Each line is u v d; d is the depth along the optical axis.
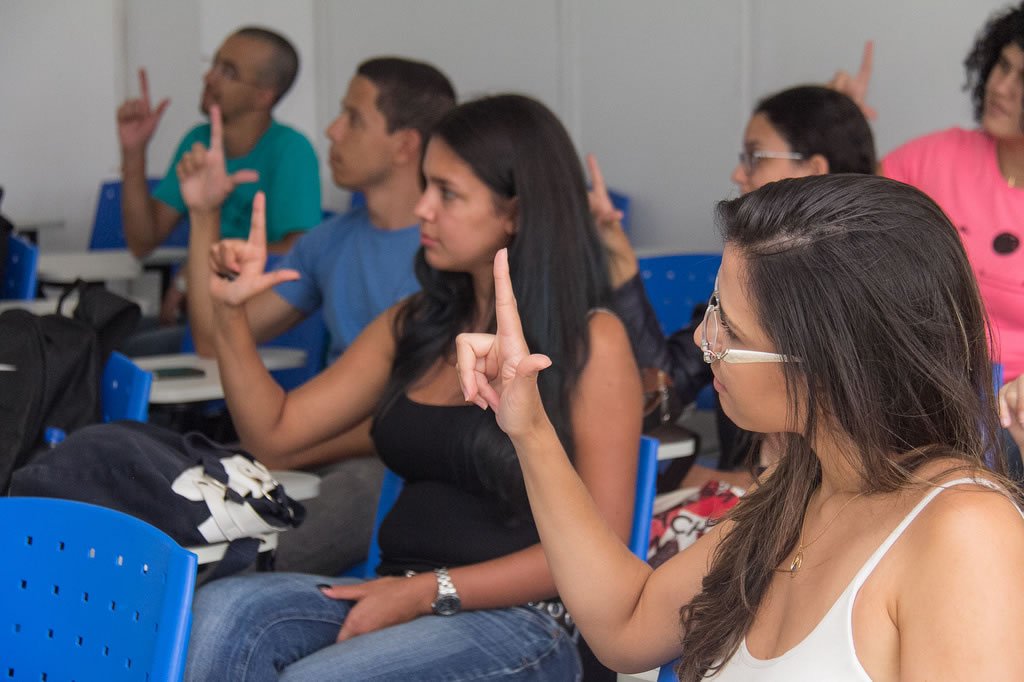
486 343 1.36
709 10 4.88
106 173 6.57
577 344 1.89
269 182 4.46
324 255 3.02
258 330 3.05
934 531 0.97
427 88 2.92
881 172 3.00
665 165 5.12
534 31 5.57
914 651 0.95
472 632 1.79
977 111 2.85
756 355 1.05
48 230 6.62
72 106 6.54
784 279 1.02
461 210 1.97
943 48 4.20
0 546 1.50
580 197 1.96
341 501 2.48
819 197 1.03
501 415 1.34
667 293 3.66
